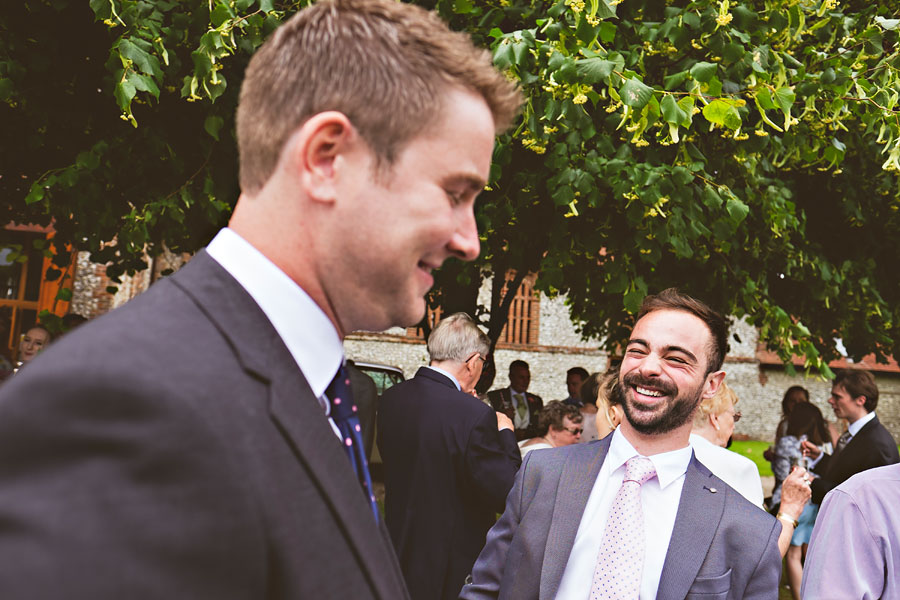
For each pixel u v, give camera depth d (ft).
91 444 1.68
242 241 2.41
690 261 15.79
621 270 13.84
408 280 2.42
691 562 5.91
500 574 6.64
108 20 10.37
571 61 10.40
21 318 48.21
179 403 1.79
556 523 6.37
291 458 2.06
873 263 18.33
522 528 6.50
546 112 11.48
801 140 14.02
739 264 16.66
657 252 13.78
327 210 2.33
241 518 1.81
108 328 1.92
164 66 12.25
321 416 2.28
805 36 15.44
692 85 10.82
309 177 2.31
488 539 6.84
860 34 13.65
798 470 8.75
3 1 12.70
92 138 14.52
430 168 2.33
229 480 1.80
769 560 5.94
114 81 11.74
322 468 2.15
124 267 18.97
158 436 1.72
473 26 13.75
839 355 23.35
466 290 20.29
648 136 13.55
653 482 6.31
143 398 1.75
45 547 1.55
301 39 2.35
